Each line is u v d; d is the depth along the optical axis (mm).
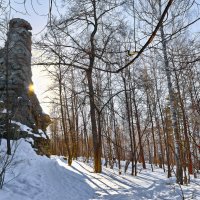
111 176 18531
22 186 10641
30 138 16234
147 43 2154
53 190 11656
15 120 15719
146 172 27484
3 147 13008
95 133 18984
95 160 19250
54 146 50562
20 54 18250
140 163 40094
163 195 11195
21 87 17375
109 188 14508
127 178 19125
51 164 14922
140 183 17094
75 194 12430
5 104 15383
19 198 9531
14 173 11320
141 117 30453
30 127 17312
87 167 21703
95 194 13109
